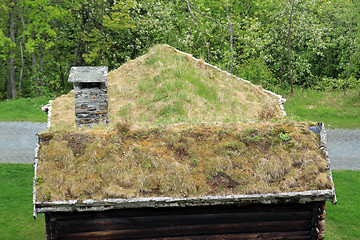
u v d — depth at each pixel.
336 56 30.95
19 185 16.66
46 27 27.84
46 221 8.53
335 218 14.51
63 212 8.48
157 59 16.19
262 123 10.05
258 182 8.55
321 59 30.84
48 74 32.97
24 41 31.33
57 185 8.47
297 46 30.64
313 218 8.92
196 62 16.59
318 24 29.19
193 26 27.23
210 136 9.60
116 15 26.42
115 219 8.67
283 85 29.83
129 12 26.64
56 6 28.83
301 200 8.45
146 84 14.95
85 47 30.08
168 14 26.80
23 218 14.68
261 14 30.41
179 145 9.31
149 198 8.27
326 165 8.84
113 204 8.23
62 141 9.30
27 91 33.50
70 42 31.44
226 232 8.98
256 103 14.96
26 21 30.59
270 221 8.96
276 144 9.28
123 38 28.80
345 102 24.81
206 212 8.80
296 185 8.59
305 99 25.89
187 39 25.73
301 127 9.73
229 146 9.30
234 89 15.74
